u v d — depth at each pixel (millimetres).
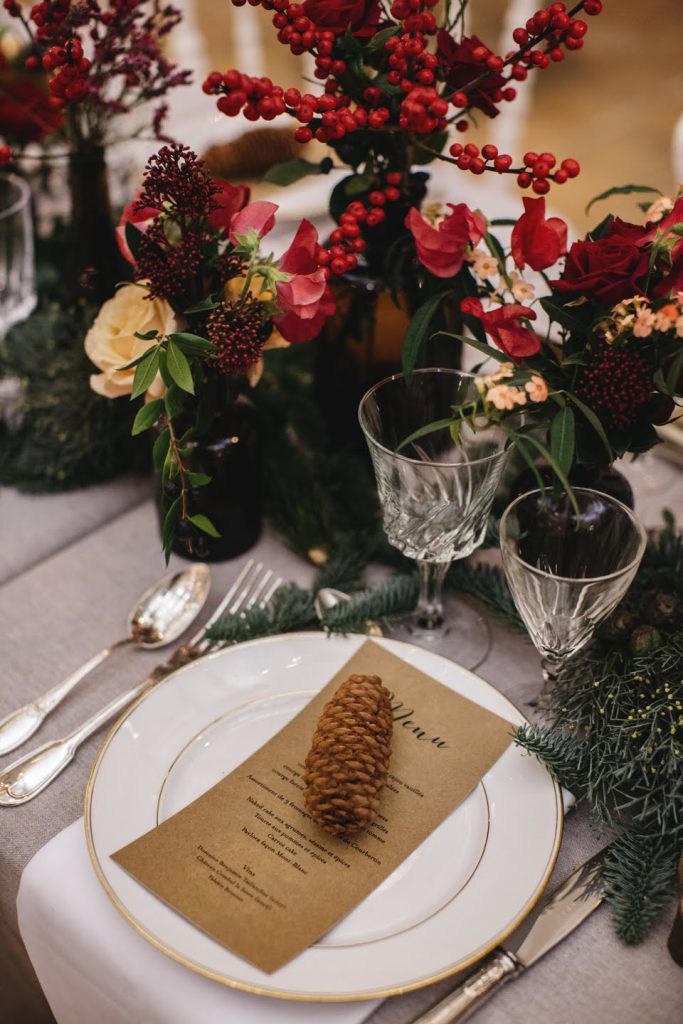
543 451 623
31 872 612
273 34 3555
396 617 806
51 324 1035
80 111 927
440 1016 542
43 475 979
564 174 648
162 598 821
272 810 635
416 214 685
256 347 719
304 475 922
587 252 664
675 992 564
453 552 745
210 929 563
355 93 732
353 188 811
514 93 727
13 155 917
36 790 675
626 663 680
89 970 592
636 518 644
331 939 567
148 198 713
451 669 723
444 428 762
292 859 606
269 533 903
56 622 819
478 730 681
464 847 619
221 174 1210
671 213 640
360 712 637
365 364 895
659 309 633
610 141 3211
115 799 634
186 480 707
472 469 677
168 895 580
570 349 698
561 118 3350
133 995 573
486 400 638
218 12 3814
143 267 721
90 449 958
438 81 737
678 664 668
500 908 575
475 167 662
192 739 675
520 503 657
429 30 663
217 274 735
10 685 769
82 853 621
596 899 605
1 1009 775
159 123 972
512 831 620
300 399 980
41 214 1315
